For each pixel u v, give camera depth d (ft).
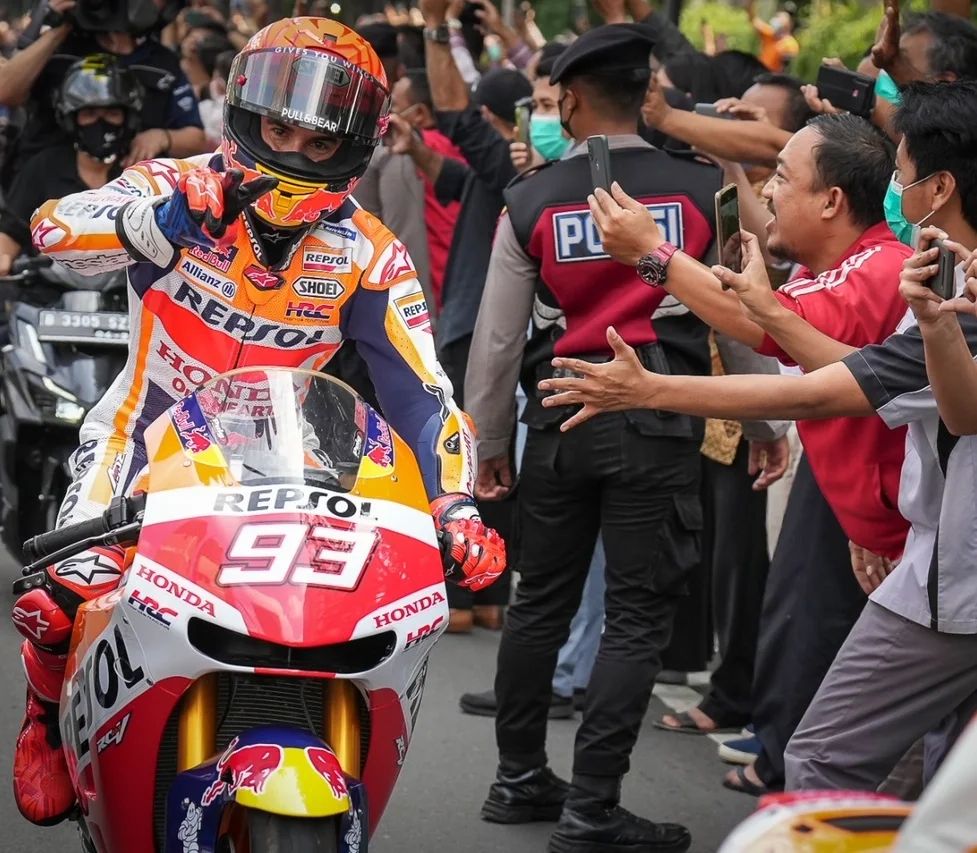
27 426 26.21
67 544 12.89
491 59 46.85
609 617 18.92
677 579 18.83
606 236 15.66
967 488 13.65
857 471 15.75
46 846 17.67
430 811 19.93
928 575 13.84
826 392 13.79
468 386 19.61
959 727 14.70
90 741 12.76
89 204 13.82
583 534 19.39
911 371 13.71
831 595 19.17
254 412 13.01
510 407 19.61
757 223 21.80
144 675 12.02
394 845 18.71
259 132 14.29
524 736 19.72
